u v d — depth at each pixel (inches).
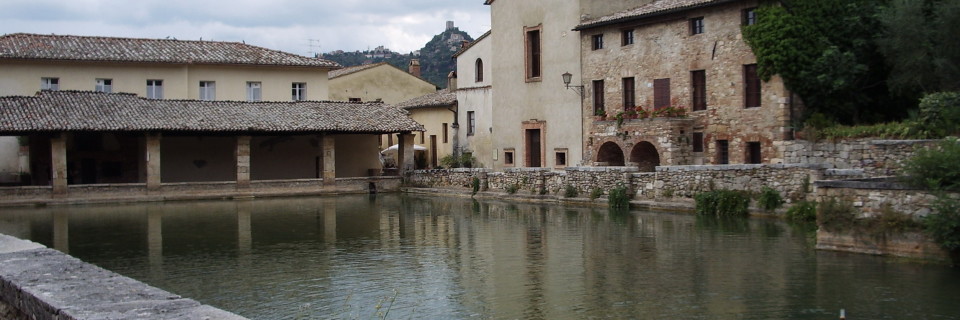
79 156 1665.8
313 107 1802.4
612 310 535.2
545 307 549.6
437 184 1669.5
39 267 402.9
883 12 1127.6
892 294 550.6
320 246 866.8
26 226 1079.0
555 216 1120.8
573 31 1542.8
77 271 391.2
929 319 488.1
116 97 1636.3
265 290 624.7
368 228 1031.6
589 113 1513.3
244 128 1590.8
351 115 1779.0
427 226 1042.1
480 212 1224.8
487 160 1905.8
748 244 784.9
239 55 1947.6
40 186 1437.0
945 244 627.5
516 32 1685.5
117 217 1200.8
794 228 884.0
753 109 1208.2
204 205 1423.5
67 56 1723.7
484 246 839.7
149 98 1686.8
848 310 513.7
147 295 332.5
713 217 1014.4
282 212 1279.5
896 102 1205.1
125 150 1707.7
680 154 1285.7
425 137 2193.7
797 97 1175.0
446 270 701.3
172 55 1852.9
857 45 1177.4
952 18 1046.4
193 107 1673.2
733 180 1037.2
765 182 997.8
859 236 703.7
